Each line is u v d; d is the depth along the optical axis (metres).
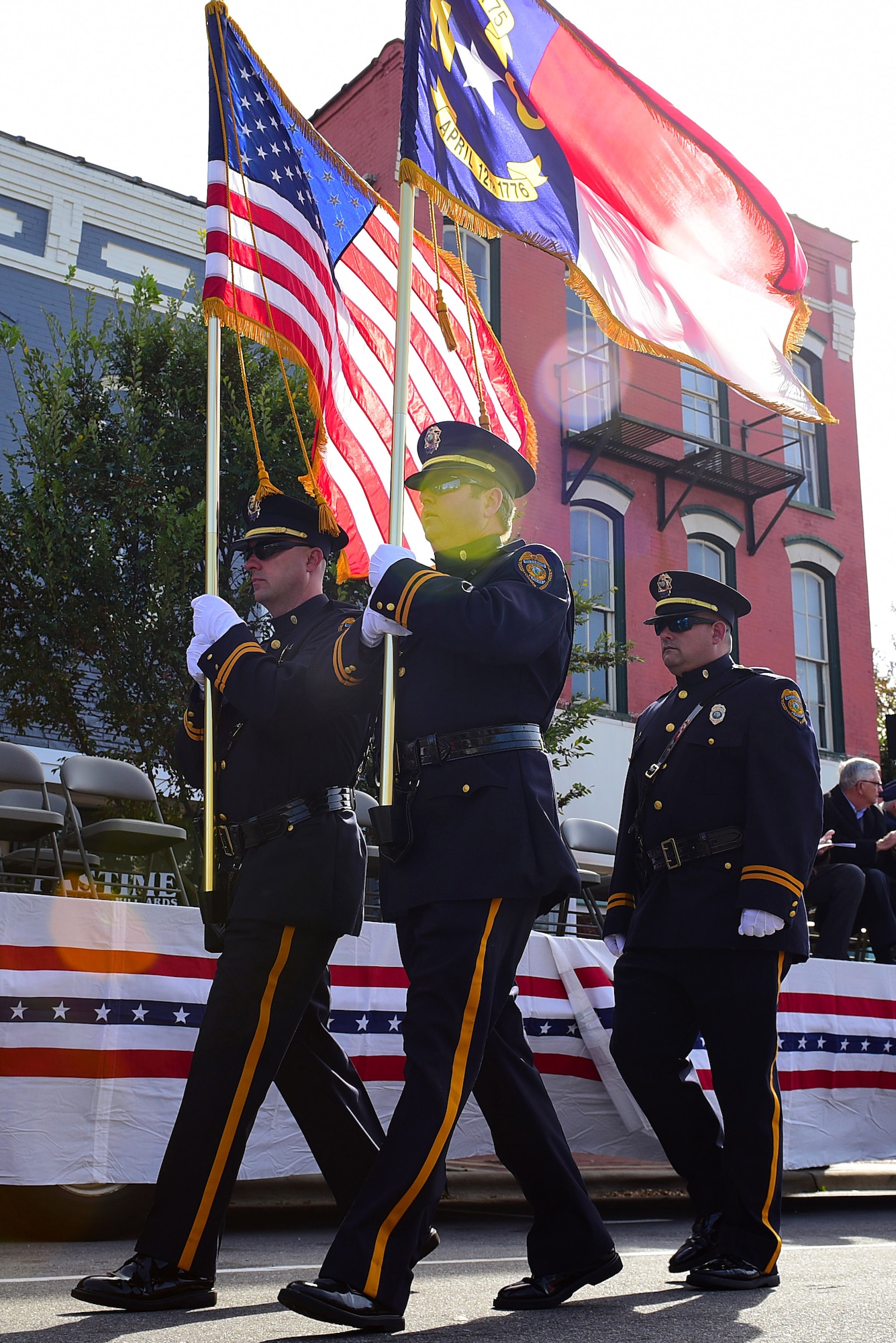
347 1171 3.30
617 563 16.20
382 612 2.94
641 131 4.51
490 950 2.83
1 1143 4.19
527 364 15.66
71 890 6.14
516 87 4.19
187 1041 4.57
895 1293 3.21
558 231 4.21
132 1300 2.74
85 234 14.01
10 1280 3.26
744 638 17.22
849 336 19.33
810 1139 6.21
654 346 4.44
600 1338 2.49
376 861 6.72
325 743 3.18
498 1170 6.00
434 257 4.89
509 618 2.87
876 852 7.53
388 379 4.73
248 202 4.22
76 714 8.95
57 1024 4.35
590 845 8.00
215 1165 2.89
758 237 4.72
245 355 9.39
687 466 16.55
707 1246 3.68
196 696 3.55
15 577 8.56
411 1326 2.66
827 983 6.50
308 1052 3.32
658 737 4.16
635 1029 3.90
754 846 3.75
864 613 18.67
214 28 4.17
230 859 3.23
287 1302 2.44
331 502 4.58
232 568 8.94
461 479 3.18
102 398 9.39
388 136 15.55
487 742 2.95
